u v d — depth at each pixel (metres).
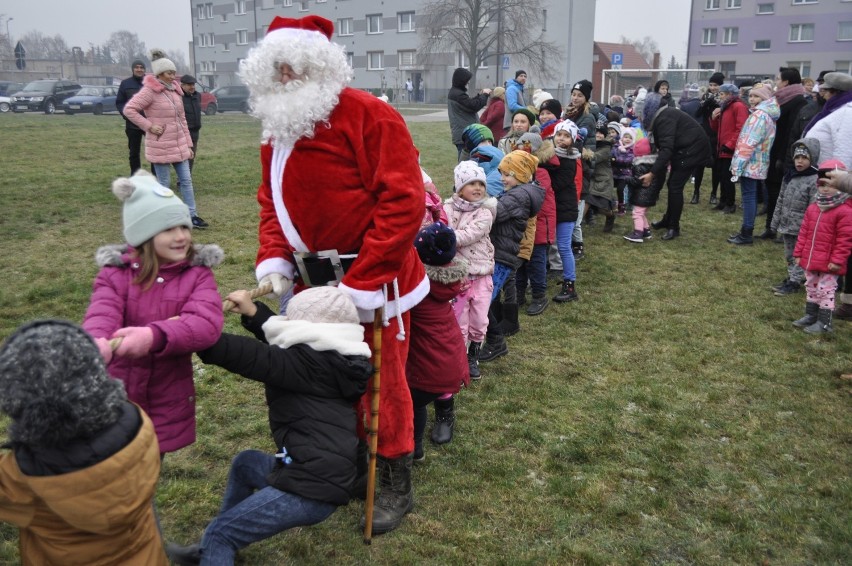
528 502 3.31
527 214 4.86
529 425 4.03
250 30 60.81
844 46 49.88
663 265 7.49
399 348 3.01
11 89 34.25
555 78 50.22
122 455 1.91
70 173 11.48
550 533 3.09
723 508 3.29
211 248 2.53
